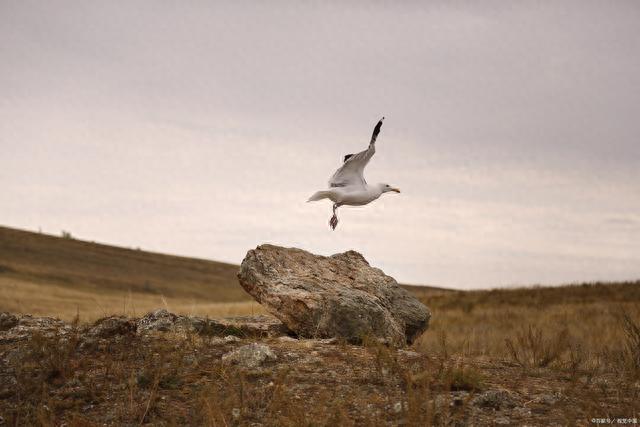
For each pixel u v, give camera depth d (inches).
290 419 303.9
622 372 406.9
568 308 1421.0
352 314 457.1
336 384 353.7
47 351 386.6
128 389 348.8
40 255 3201.3
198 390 347.6
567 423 301.6
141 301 2127.2
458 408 323.3
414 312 504.7
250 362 378.0
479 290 1916.8
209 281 3491.6
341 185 595.2
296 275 486.0
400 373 360.5
